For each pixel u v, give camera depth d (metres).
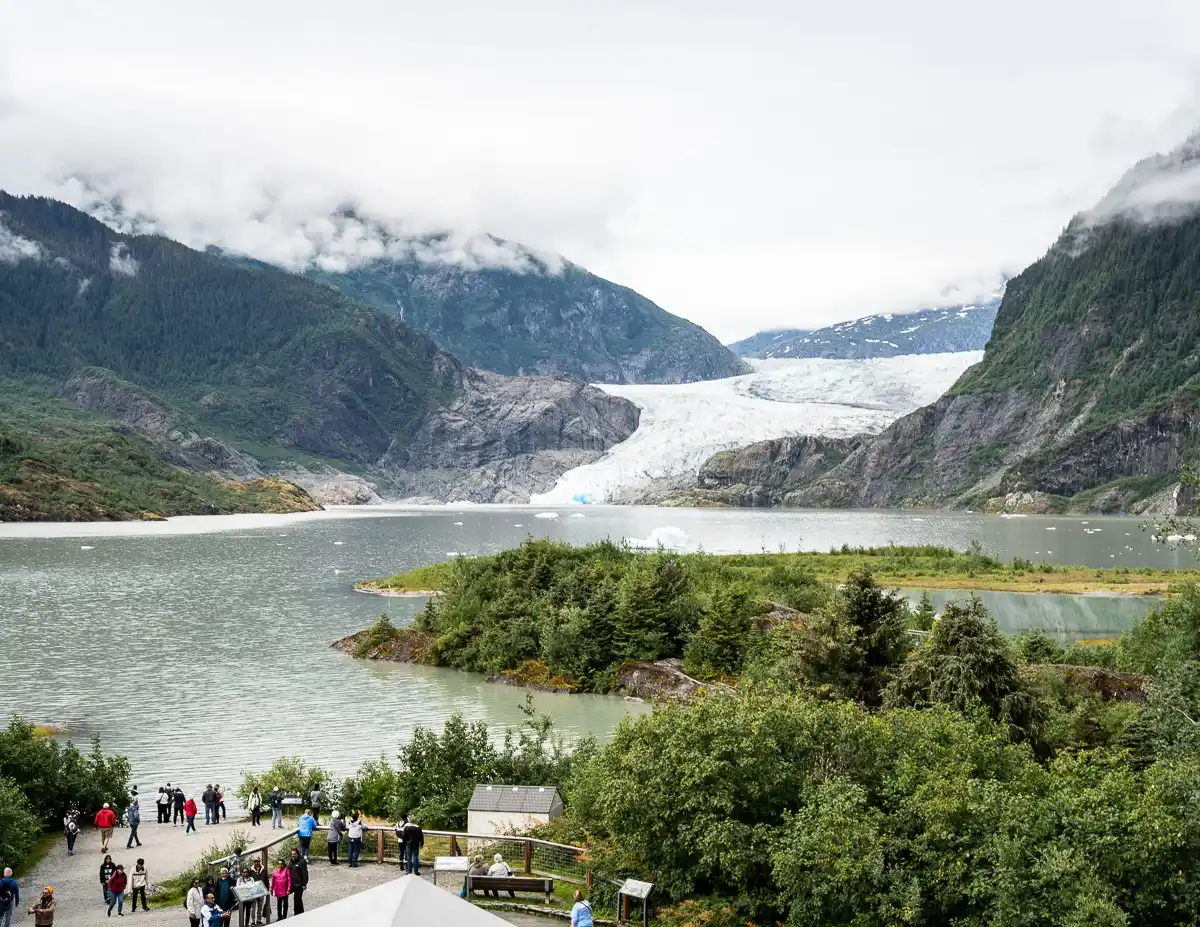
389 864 49.56
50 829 59.81
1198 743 53.06
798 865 41.34
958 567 195.75
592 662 110.38
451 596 129.00
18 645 130.12
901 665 77.75
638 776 46.72
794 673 81.38
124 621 150.62
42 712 94.56
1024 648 98.94
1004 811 41.53
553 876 47.56
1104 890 38.28
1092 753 50.84
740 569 156.38
